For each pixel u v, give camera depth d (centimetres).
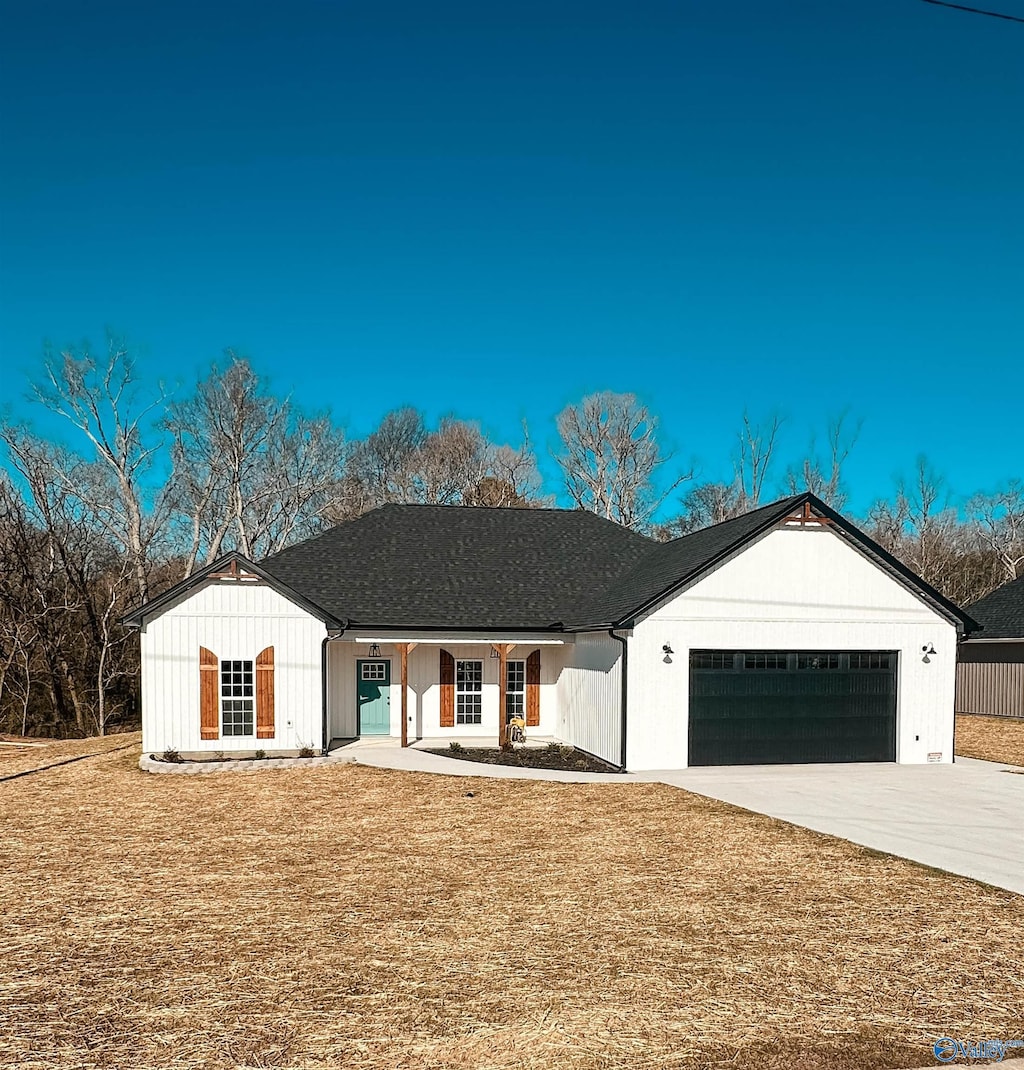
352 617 2038
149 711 1866
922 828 1230
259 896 895
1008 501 5797
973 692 3111
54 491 3150
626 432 4906
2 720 2861
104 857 1060
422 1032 581
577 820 1270
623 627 1764
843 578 1889
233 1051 556
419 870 995
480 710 2208
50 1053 555
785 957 725
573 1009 618
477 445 5116
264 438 4250
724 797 1461
